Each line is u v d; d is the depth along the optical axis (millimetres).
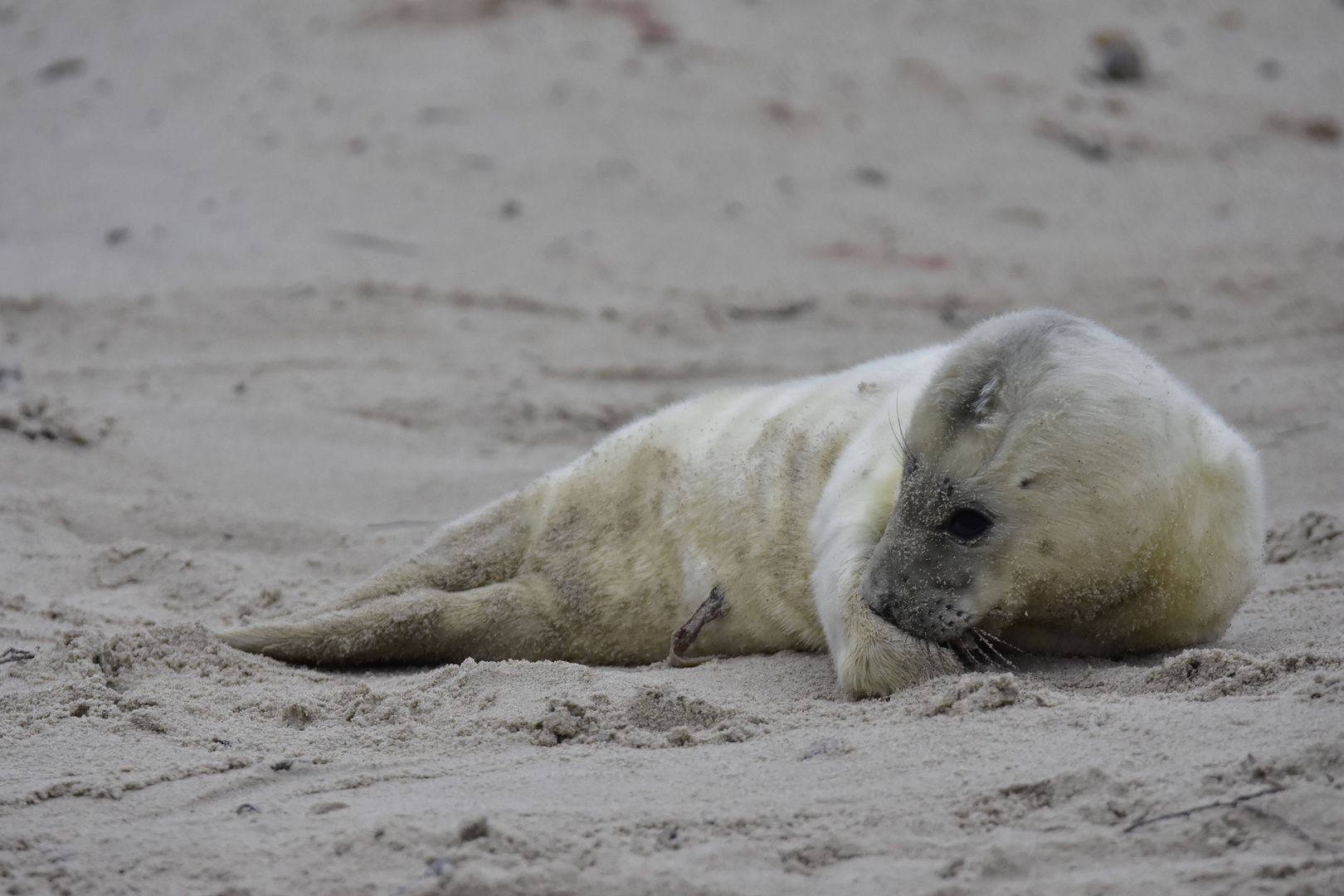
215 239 43312
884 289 42844
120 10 64688
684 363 35875
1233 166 56094
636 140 54281
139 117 53688
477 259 42906
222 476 28016
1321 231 47938
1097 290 42562
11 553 23156
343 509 27266
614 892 11086
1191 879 10609
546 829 12070
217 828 12617
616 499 19828
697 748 14320
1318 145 59125
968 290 42812
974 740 13531
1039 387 15266
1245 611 19312
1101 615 16438
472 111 55281
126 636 18406
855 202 50844
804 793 12688
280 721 16062
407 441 30719
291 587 22781
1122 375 15367
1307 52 70875
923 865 11250
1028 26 72562
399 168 49625
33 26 63219
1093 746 12961
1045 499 15281
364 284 39875
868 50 67375
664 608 19141
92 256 41688
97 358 34625
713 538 18719
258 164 49406
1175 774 12078
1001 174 54562
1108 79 66438
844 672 15859
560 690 16047
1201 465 16156
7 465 27062
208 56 59688
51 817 13039
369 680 18719
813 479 18141
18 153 50375
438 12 64250
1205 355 36094
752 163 53531
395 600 19797
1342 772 11766
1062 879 10883
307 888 11445
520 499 20891
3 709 16125
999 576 15820
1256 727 12781
